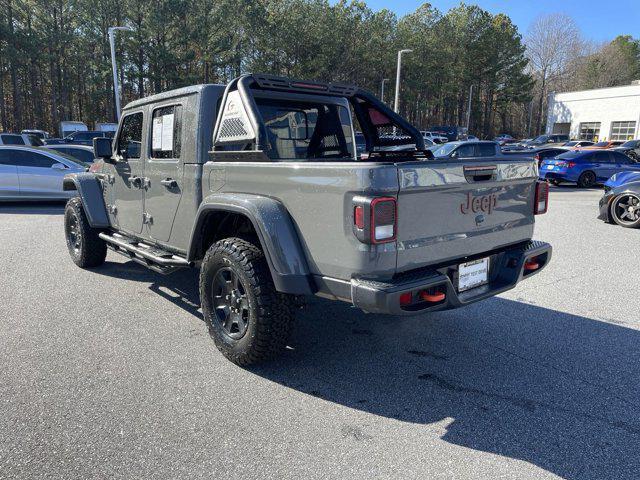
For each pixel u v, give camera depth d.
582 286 5.76
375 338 4.20
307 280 3.10
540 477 2.45
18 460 2.51
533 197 3.82
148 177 4.53
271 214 3.14
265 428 2.84
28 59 47.50
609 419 2.98
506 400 3.20
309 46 52.12
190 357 3.75
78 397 3.13
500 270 3.69
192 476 2.41
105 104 56.06
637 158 25.95
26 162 11.98
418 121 76.69
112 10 45.88
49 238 8.22
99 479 2.38
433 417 2.99
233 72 53.06
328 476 2.43
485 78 70.38
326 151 4.54
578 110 47.84
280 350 3.46
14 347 3.87
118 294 5.26
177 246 4.28
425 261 3.01
